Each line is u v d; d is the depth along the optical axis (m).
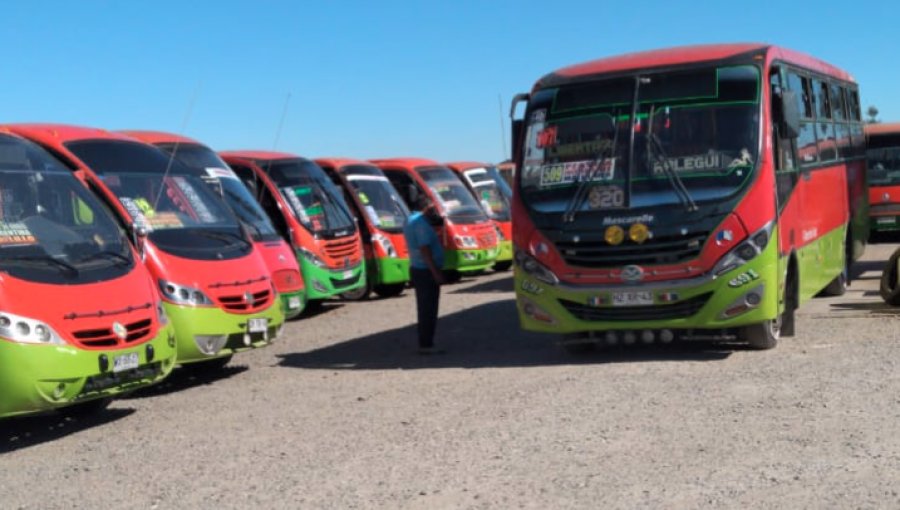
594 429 8.48
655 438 8.07
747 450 7.55
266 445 8.76
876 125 25.45
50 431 10.33
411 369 12.50
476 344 14.45
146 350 10.30
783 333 12.88
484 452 7.97
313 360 13.97
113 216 12.02
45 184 10.58
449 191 26.27
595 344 13.10
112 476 8.10
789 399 9.16
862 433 7.84
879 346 11.71
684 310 11.47
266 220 16.59
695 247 11.31
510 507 6.54
